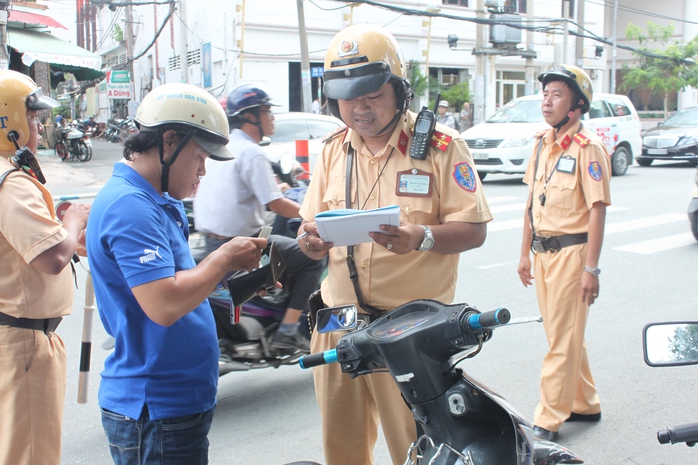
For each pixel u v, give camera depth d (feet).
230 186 13.15
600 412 12.96
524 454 6.06
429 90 76.07
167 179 6.75
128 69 106.73
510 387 14.38
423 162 7.95
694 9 106.42
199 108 6.71
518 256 25.70
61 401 8.87
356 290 8.13
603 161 11.37
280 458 11.76
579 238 11.71
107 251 6.44
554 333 11.93
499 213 34.53
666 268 24.12
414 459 6.61
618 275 23.26
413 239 7.14
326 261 14.88
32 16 62.39
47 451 8.61
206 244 13.58
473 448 6.24
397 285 8.00
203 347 6.99
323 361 6.53
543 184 12.23
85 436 12.48
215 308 13.17
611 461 11.41
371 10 74.49
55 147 69.56
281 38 69.46
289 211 13.44
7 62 41.39
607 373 15.11
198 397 6.91
